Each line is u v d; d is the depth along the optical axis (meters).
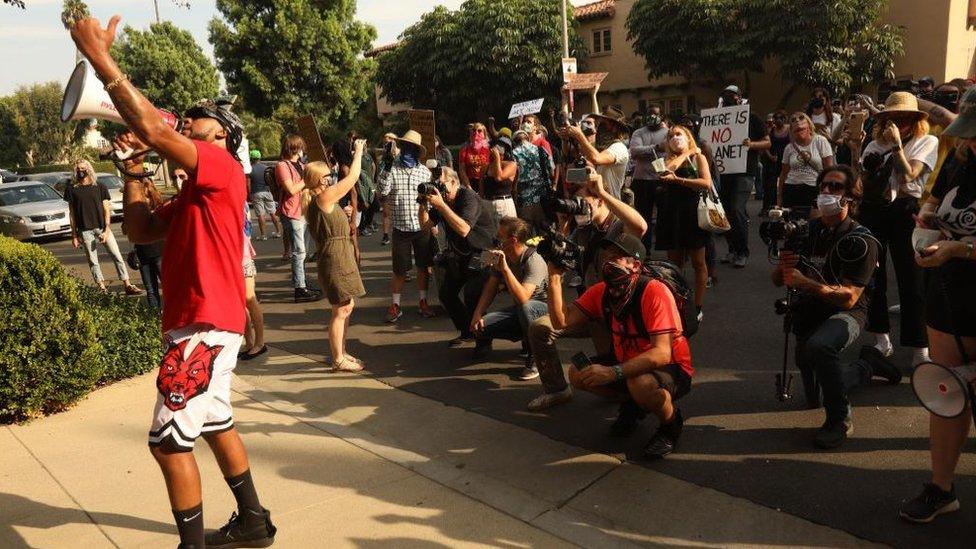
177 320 2.79
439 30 28.62
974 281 2.93
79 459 4.03
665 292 3.76
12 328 4.43
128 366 5.28
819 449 3.81
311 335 6.71
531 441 4.14
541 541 3.14
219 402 2.97
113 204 19.31
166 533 3.27
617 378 3.68
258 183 12.88
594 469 3.77
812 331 4.09
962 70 23.78
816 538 3.05
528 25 27.28
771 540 3.06
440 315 7.14
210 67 36.84
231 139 3.10
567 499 3.48
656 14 24.69
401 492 3.60
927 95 7.59
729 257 8.41
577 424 4.35
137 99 2.43
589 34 30.48
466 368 5.48
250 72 33.47
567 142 8.36
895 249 4.71
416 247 6.89
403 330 6.68
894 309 6.11
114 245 9.05
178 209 2.81
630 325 3.83
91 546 3.17
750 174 11.11
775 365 5.11
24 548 3.15
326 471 3.85
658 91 29.06
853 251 3.81
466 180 9.64
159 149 2.57
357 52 36.38
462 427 4.38
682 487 3.53
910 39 23.59
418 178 6.78
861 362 4.38
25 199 16.75
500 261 4.68
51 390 4.59
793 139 7.27
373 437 4.28
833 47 22.30
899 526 3.09
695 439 4.03
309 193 5.36
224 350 2.86
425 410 4.68
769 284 7.36
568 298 7.20
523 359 5.62
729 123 8.05
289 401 4.95
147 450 4.14
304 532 3.25
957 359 3.05
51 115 48.28
